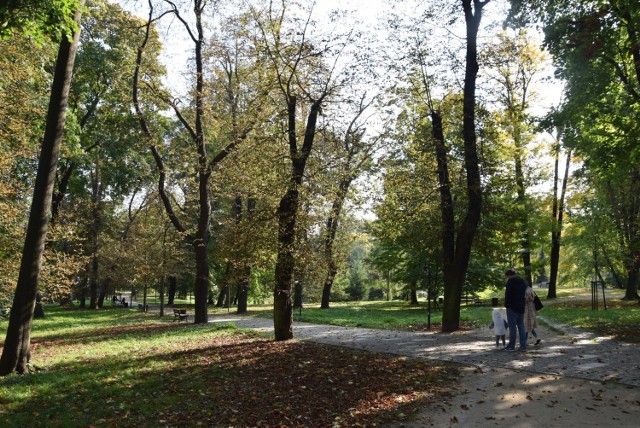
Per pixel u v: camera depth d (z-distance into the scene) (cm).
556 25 1706
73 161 3033
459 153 1742
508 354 1108
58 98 1113
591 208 3030
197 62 2264
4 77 1612
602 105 1867
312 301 5481
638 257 2662
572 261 4247
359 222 2555
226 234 1528
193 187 2914
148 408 758
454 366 996
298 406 748
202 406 762
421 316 2394
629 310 2214
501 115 1875
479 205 1656
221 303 4319
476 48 1653
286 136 1528
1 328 2480
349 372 964
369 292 6025
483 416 669
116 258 3734
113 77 2653
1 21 1020
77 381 957
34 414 746
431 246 1828
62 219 3180
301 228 1455
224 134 2517
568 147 2141
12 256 1741
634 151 1831
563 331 1501
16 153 1666
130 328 2184
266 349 1293
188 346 1423
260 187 1485
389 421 669
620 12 1456
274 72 1520
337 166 1534
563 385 798
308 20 1474
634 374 845
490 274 2817
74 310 4062
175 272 3428
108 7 2388
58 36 1062
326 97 1547
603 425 611
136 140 3075
